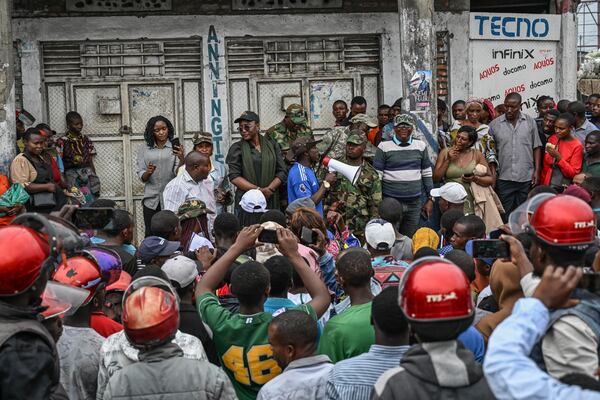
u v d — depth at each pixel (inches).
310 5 467.8
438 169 392.2
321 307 172.1
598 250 162.7
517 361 103.7
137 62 457.7
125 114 457.4
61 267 167.8
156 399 138.8
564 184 404.2
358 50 475.5
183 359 142.4
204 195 346.0
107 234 243.9
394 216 283.9
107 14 452.1
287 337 151.6
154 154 398.6
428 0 397.7
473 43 489.1
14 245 126.3
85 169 435.8
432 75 401.4
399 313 141.9
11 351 121.4
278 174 387.9
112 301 204.4
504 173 424.5
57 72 451.5
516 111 422.3
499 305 180.9
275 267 182.2
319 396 149.3
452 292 113.4
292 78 470.0
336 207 360.2
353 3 471.5
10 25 370.3
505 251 145.7
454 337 115.3
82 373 165.6
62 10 448.1
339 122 445.7
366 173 376.2
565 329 126.3
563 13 494.9
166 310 140.3
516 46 493.4
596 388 106.8
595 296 130.6
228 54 463.8
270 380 153.7
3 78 366.0
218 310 170.2
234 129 467.2
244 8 462.0
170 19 456.8
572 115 409.4
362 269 175.8
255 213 338.3
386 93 474.6
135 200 460.4
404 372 115.4
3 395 120.4
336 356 167.6
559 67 498.3
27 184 369.7
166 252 233.1
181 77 460.8
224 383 142.1
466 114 443.2
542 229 126.6
